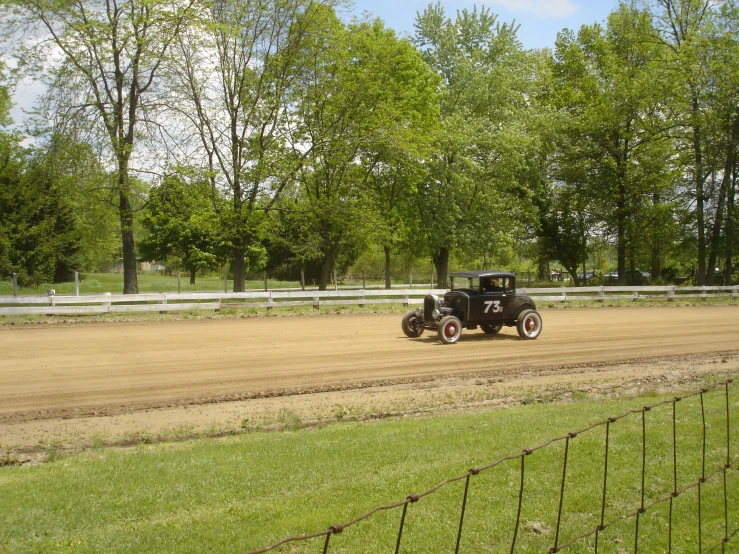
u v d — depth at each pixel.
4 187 37.25
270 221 30.14
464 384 13.38
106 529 5.68
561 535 5.59
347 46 31.33
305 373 14.21
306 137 30.81
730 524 5.86
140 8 26.97
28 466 8.00
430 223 39.62
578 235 46.88
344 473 7.05
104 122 26.84
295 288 46.09
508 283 19.48
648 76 40.66
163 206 28.38
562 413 9.99
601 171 43.31
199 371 14.25
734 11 39.38
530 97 47.72
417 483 6.68
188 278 62.81
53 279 49.00
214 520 5.82
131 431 9.82
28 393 12.09
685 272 53.41
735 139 39.62
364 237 33.41
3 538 5.44
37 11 25.91
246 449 8.16
